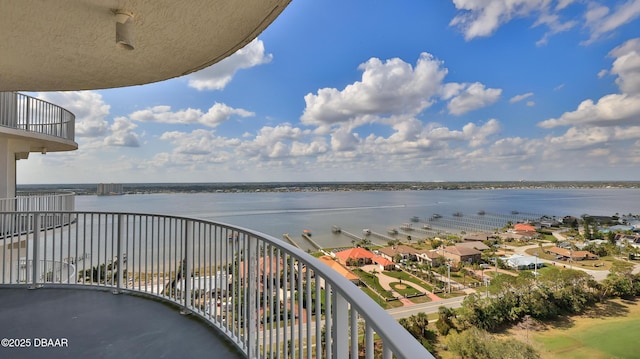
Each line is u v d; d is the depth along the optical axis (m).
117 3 2.31
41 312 3.16
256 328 2.16
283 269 1.73
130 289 3.64
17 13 2.40
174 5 2.38
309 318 1.35
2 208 7.16
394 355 0.60
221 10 2.50
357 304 0.83
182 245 3.24
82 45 2.99
